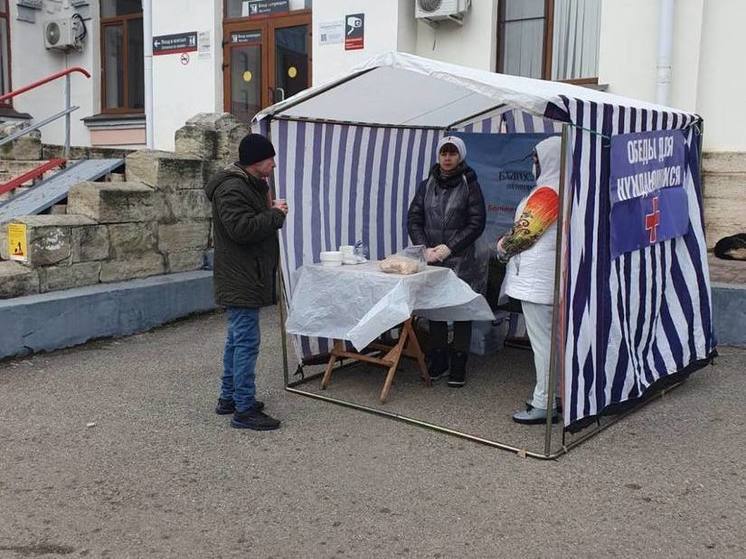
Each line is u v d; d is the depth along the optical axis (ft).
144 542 10.43
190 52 33.09
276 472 12.64
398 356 16.29
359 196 19.01
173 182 23.70
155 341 21.02
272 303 14.69
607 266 13.98
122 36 37.24
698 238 17.60
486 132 20.66
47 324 19.34
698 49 23.36
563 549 10.21
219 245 14.10
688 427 14.69
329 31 29.09
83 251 21.20
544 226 13.85
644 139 14.90
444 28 27.99
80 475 12.46
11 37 36.81
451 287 16.12
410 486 12.12
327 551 10.19
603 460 13.10
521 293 14.28
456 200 17.71
